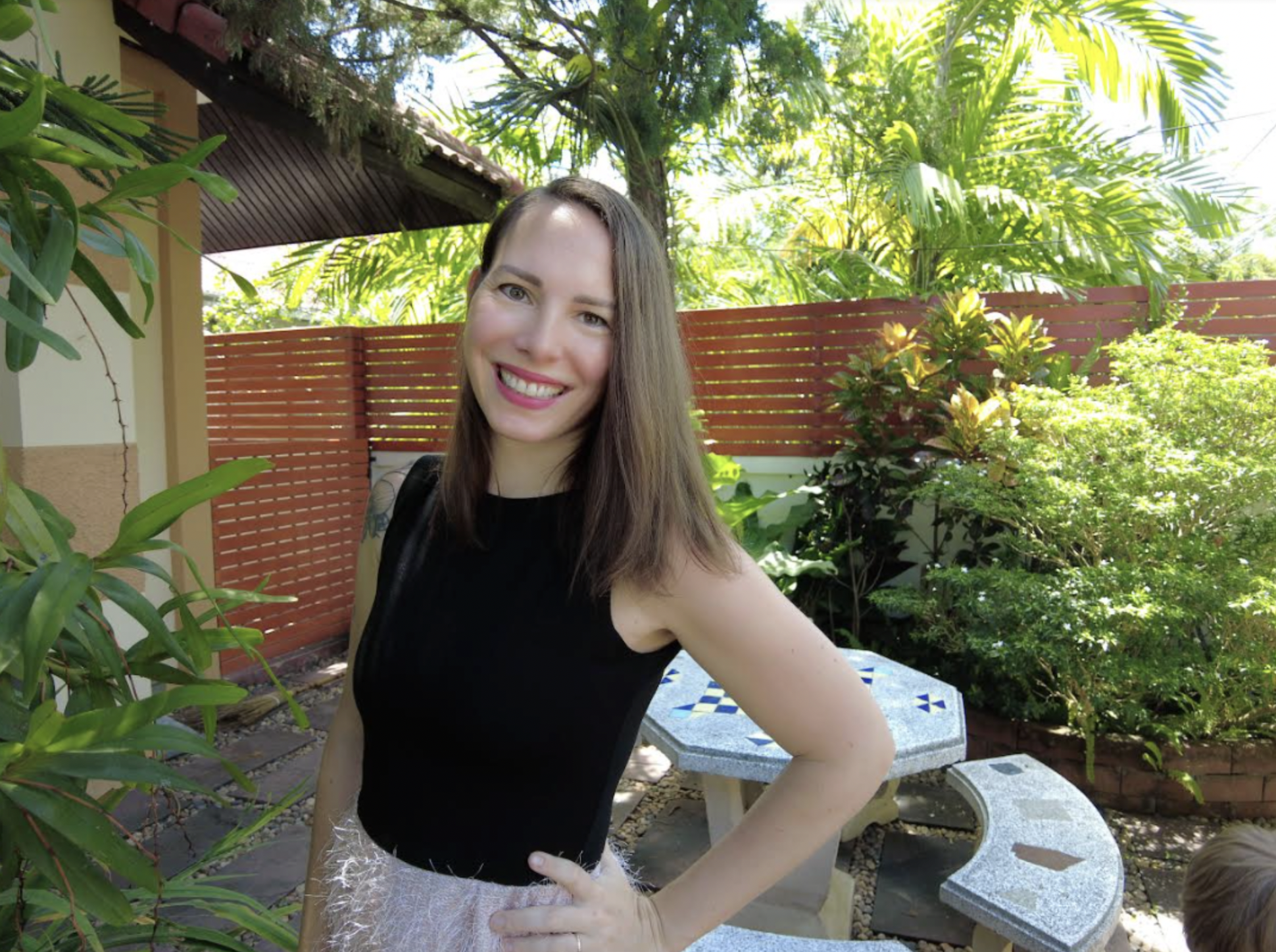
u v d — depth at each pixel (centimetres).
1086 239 586
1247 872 131
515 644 90
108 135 117
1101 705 325
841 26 481
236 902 163
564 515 94
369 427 610
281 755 374
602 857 97
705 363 520
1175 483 321
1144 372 360
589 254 90
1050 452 353
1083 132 686
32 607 87
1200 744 319
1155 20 605
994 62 686
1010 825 229
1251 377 329
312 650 506
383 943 94
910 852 296
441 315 812
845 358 487
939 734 249
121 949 155
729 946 178
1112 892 198
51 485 275
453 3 359
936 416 427
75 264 112
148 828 302
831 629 444
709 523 90
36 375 271
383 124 357
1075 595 307
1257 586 295
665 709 271
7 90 114
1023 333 420
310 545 517
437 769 95
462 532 98
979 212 640
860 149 661
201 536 437
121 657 104
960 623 376
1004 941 208
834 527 448
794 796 90
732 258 712
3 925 122
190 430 426
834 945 179
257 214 560
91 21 304
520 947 88
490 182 450
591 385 91
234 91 338
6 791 83
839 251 671
